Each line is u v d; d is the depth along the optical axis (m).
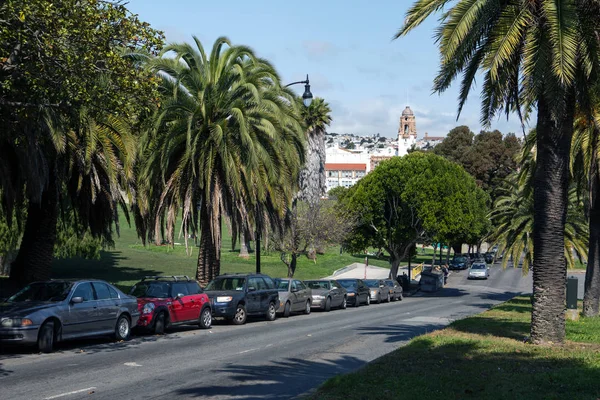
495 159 87.00
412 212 50.66
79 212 25.98
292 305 28.88
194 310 21.16
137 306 18.16
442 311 32.44
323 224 41.47
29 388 10.35
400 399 8.99
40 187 19.61
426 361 12.42
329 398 9.04
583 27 15.10
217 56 26.22
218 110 25.48
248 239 28.81
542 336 15.26
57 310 14.83
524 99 15.56
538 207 15.53
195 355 14.80
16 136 17.75
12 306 14.62
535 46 14.89
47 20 14.38
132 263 57.88
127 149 21.94
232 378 11.66
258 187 25.11
